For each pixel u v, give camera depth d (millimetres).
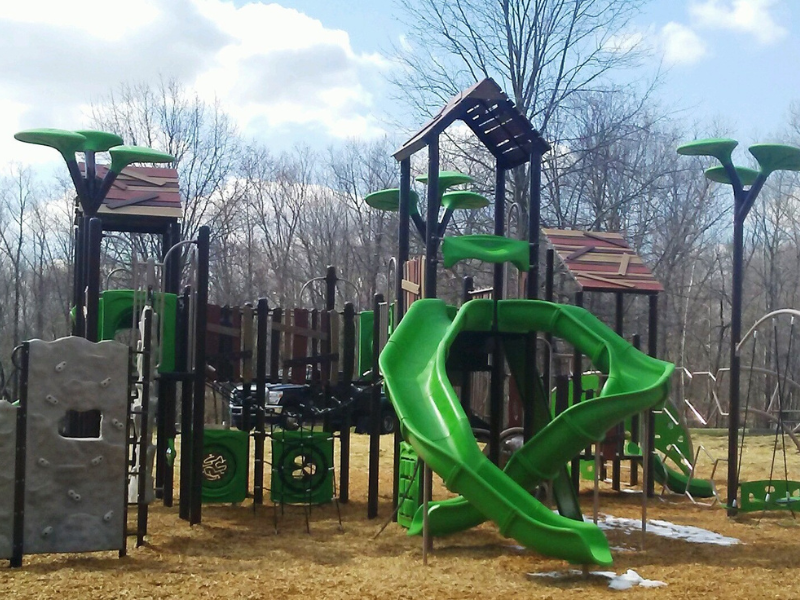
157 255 33781
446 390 8727
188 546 9359
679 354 40000
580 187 33375
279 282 40594
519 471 9281
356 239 43188
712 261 43812
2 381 10859
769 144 12164
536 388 11078
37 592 7059
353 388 15133
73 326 12242
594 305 35406
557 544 7863
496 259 10461
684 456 15445
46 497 8258
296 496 12211
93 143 11805
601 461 15609
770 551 9742
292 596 7113
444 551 9328
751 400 37250
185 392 11227
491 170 31141
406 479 10984
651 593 7430
